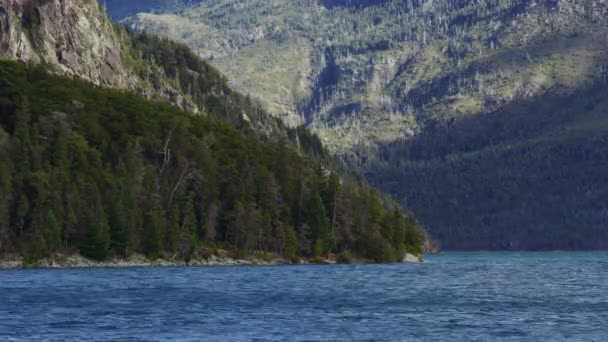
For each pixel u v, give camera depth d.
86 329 110.88
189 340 102.75
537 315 129.75
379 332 110.25
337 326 115.50
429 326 116.31
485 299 155.88
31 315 124.00
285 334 107.94
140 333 107.81
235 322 118.62
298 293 163.00
